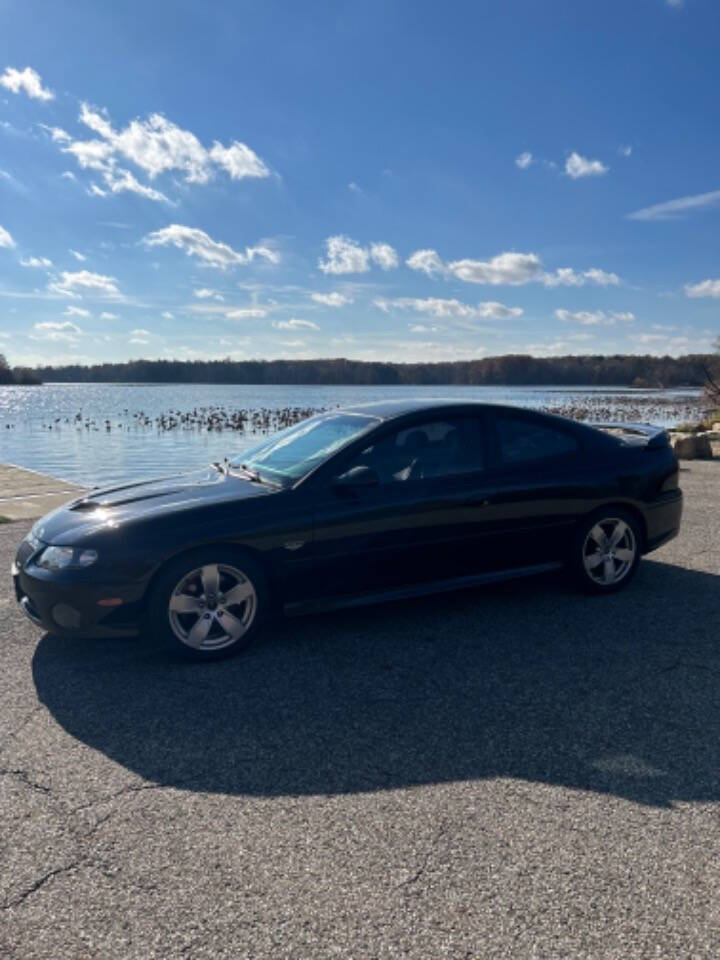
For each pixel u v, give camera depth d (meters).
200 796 2.74
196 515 4.07
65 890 2.23
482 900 2.16
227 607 4.14
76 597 3.86
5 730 3.28
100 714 3.43
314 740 3.17
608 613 4.80
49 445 28.12
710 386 25.83
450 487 4.61
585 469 5.05
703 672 3.83
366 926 2.07
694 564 5.97
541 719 3.33
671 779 2.81
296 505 4.24
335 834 2.50
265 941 2.02
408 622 4.69
